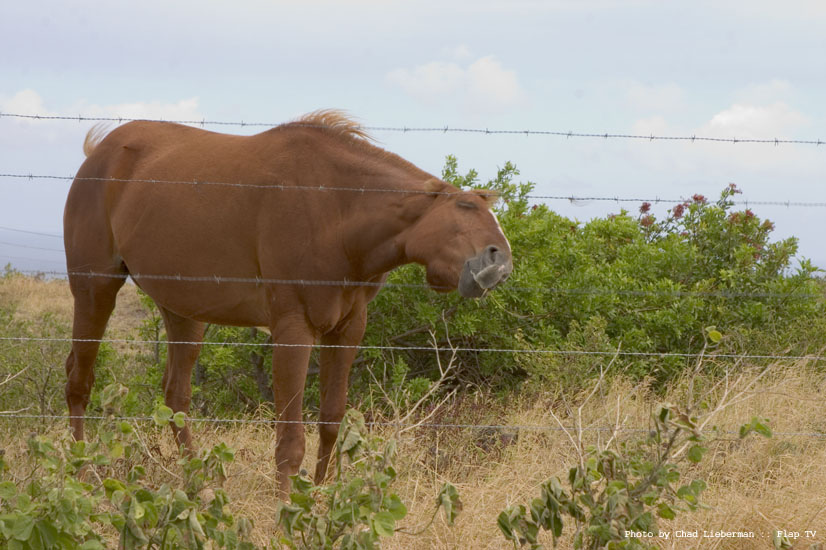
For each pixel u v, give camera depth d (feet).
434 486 22.61
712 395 29.40
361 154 23.77
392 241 22.88
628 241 46.78
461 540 19.39
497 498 21.70
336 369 25.00
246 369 38.11
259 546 19.10
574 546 16.88
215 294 25.41
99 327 29.17
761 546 20.07
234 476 22.30
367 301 24.97
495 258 20.98
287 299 23.67
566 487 19.61
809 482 23.86
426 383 33.94
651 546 17.02
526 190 39.52
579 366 33.65
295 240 23.53
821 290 43.91
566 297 38.37
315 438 29.12
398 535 19.52
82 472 23.25
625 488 16.72
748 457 26.00
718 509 19.86
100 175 28.48
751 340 37.73
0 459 16.46
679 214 49.32
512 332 37.93
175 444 27.91
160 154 27.25
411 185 22.71
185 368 29.07
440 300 36.50
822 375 35.40
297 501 16.29
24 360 36.70
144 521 16.03
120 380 37.06
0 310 46.03
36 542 14.69
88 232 28.66
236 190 24.58
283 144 24.49
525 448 26.84
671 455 17.48
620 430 20.79
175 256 25.70
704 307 39.73
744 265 42.68
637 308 40.06
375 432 27.02
